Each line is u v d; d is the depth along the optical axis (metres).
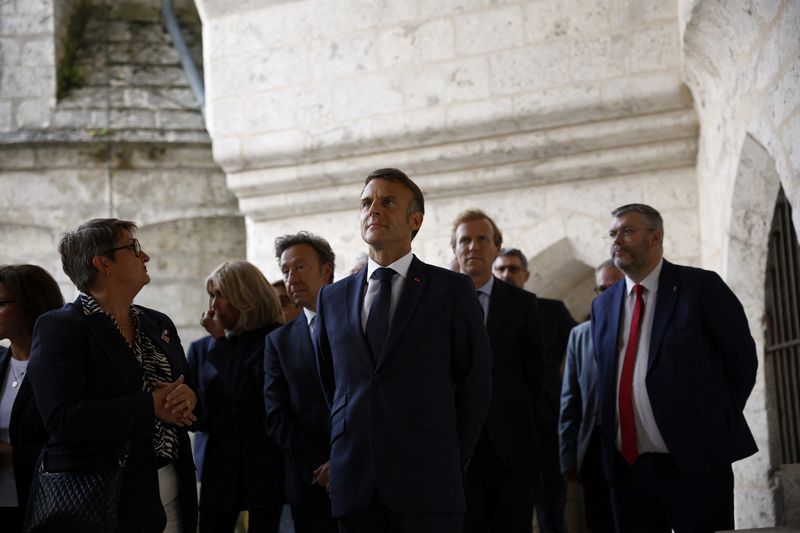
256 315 4.80
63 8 10.01
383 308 3.58
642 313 4.45
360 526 3.45
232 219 9.89
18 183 9.44
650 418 4.34
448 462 3.44
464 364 3.60
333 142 7.72
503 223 7.52
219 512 4.64
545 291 7.93
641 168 7.16
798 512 4.09
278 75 7.97
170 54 10.30
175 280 9.79
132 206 9.51
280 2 8.01
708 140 6.53
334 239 8.00
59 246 3.57
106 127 9.48
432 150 7.54
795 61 4.16
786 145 4.41
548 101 7.14
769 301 5.97
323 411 4.38
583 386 5.31
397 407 3.46
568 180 7.37
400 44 7.63
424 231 7.71
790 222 5.85
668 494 4.29
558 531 5.88
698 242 7.03
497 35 7.35
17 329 4.04
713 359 4.32
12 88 9.65
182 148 9.52
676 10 6.91
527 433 4.70
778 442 5.96
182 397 3.47
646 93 6.91
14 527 3.88
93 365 3.41
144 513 3.40
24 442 3.77
